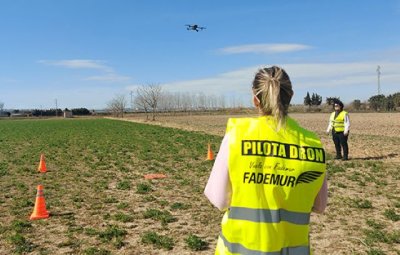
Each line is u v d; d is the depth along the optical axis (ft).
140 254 21.20
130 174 47.16
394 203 30.55
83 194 36.22
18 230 25.20
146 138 99.35
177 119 245.04
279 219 7.26
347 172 43.96
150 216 28.37
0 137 113.19
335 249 21.27
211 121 211.20
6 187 39.88
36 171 49.83
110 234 24.17
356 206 29.78
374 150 62.80
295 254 7.34
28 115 419.54
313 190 7.46
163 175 45.39
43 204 28.60
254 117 7.93
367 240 22.41
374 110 341.21
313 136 7.74
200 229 25.43
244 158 7.39
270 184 7.29
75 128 158.51
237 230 7.34
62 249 22.03
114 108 355.56
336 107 52.49
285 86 7.68
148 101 230.68
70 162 58.23
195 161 57.26
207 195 7.82
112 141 92.79
